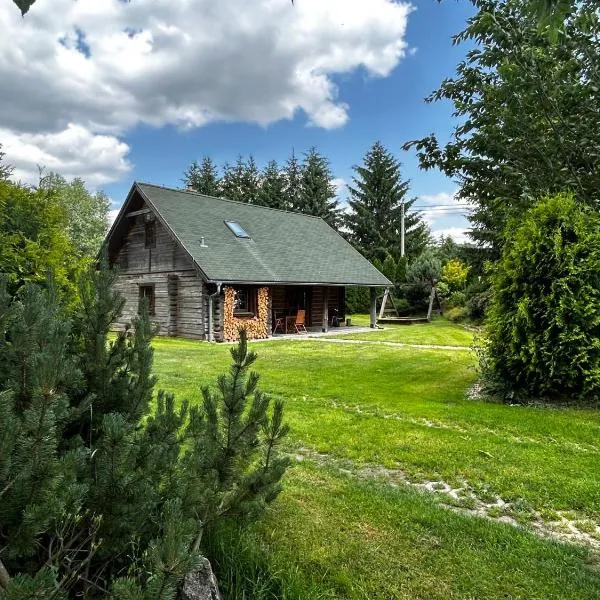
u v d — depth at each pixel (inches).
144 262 693.9
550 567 107.9
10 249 197.0
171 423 103.9
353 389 301.4
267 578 96.6
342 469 174.7
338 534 120.1
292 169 1718.8
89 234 1419.8
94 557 79.1
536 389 267.7
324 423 225.0
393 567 106.5
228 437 96.1
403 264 1077.8
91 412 93.4
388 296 989.8
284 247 732.7
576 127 244.8
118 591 55.7
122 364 104.9
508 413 241.9
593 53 228.7
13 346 74.7
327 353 470.6
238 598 91.0
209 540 102.3
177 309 645.3
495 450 189.8
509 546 117.0
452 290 948.0
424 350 492.4
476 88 272.4
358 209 1525.6
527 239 270.8
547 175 270.7
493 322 282.8
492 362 275.0
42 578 50.2
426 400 273.3
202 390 111.6
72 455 67.4
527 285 268.1
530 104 242.4
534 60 229.9
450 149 275.6
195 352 474.6
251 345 545.3
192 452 98.0
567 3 90.4
